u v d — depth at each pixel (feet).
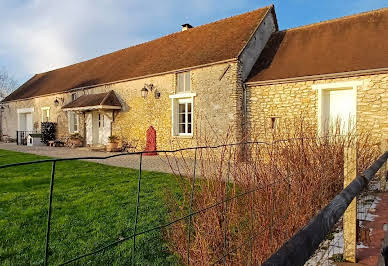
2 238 10.03
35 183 18.54
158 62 42.16
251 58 34.71
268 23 38.50
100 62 58.03
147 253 9.39
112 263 8.71
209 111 34.17
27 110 65.62
